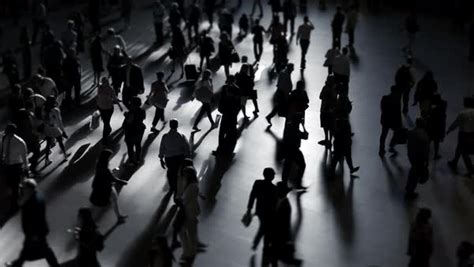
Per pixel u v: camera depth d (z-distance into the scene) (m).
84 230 9.91
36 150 14.79
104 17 31.61
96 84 21.53
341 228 12.84
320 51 26.52
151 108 19.30
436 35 29.80
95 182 12.05
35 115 15.80
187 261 11.41
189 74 21.81
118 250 11.83
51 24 29.95
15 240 12.27
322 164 15.73
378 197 14.17
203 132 17.48
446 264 11.70
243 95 18.06
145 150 16.25
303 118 15.93
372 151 16.58
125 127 15.02
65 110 19.09
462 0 30.78
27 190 10.15
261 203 10.76
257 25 23.69
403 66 18.91
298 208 13.56
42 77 17.58
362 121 18.73
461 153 15.22
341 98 14.83
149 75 22.55
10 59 20.41
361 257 11.84
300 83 15.88
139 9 33.66
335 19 25.67
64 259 11.55
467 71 24.19
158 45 26.61
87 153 16.11
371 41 28.39
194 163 15.55
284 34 23.14
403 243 12.38
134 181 14.56
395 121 15.84
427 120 15.73
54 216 13.08
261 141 16.97
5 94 20.38
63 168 15.25
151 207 13.44
